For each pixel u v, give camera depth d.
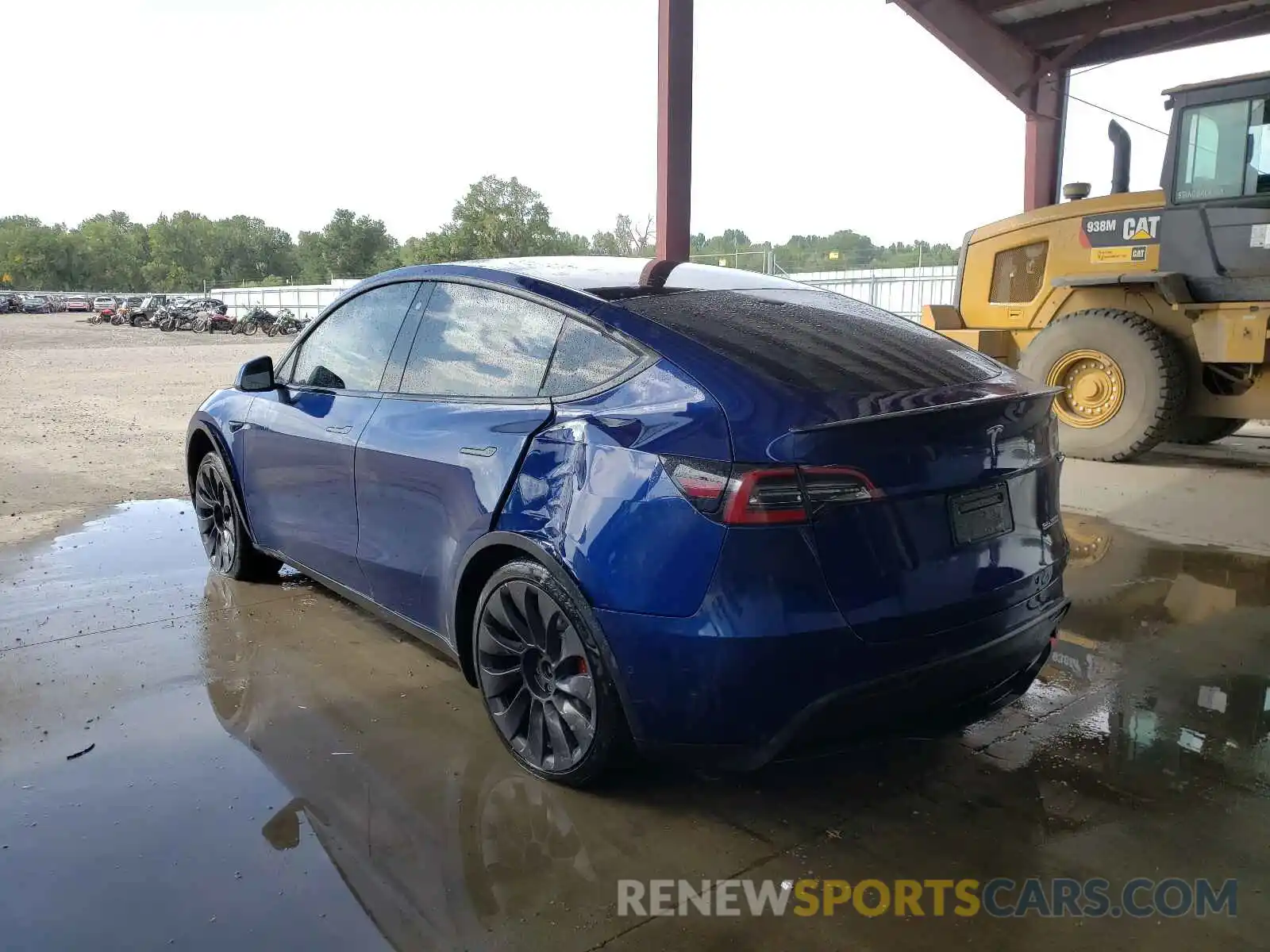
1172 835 2.45
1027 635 2.60
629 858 2.36
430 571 3.05
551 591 2.54
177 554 5.09
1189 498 6.19
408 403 3.25
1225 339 6.78
